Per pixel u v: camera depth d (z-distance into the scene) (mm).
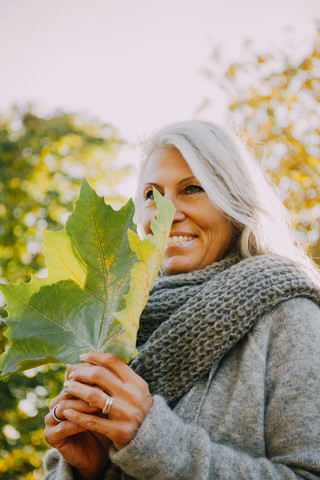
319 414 1143
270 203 1721
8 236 6844
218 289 1381
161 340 1337
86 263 1141
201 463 1067
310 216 4457
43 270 6695
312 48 4617
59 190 7508
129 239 978
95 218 1138
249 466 1093
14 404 5211
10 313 1107
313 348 1247
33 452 5211
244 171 1660
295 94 4621
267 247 1639
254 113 4641
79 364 1111
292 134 4586
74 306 1144
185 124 1650
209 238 1562
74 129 7645
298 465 1095
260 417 1202
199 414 1252
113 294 1137
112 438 1072
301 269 1476
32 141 7418
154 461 1048
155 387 1312
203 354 1310
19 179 7215
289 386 1203
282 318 1328
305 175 4512
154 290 1552
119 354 1082
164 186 1581
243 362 1279
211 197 1524
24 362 1081
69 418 1094
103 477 1263
